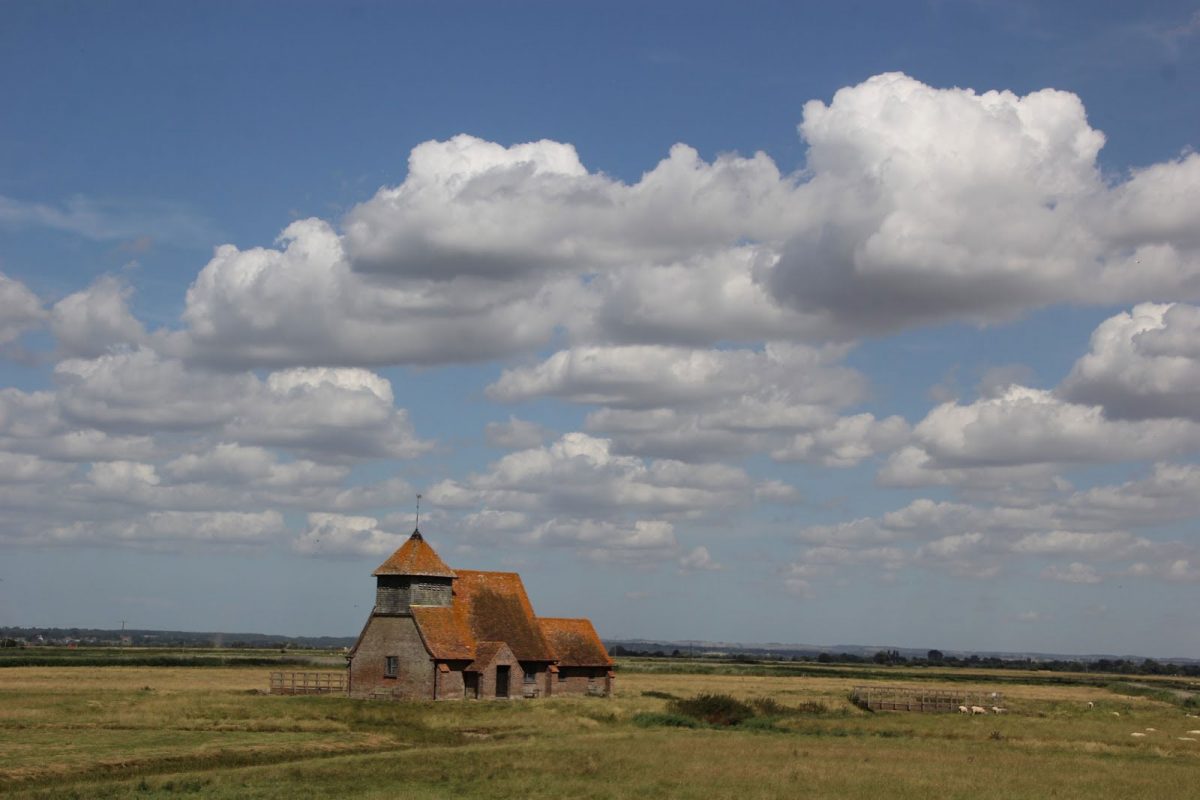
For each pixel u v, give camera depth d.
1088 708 106.88
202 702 81.62
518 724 77.38
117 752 57.25
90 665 164.38
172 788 47.53
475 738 70.88
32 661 168.50
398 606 97.56
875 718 88.94
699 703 88.88
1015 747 69.75
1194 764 62.53
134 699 84.00
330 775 51.69
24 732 65.19
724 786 50.41
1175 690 174.12
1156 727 86.62
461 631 98.88
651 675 172.50
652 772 53.97
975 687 156.00
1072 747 70.06
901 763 59.00
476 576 105.00
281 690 99.88
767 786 50.50
